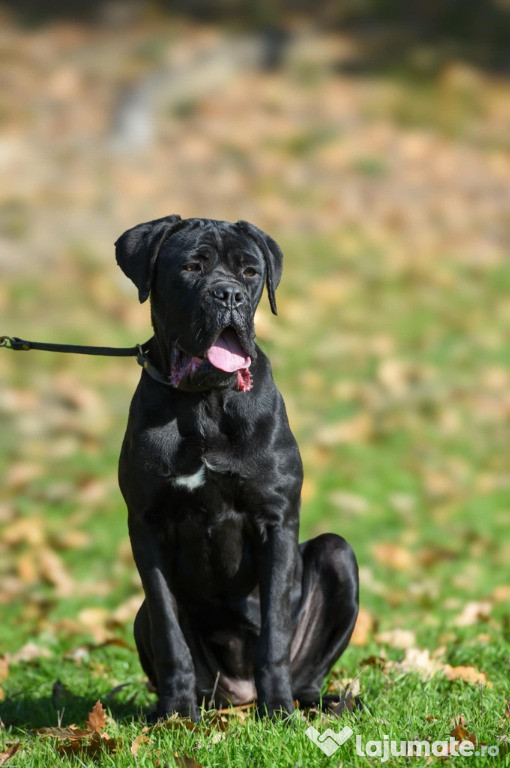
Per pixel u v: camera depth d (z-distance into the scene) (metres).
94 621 9.79
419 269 19.41
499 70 27.97
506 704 6.01
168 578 6.47
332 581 6.78
